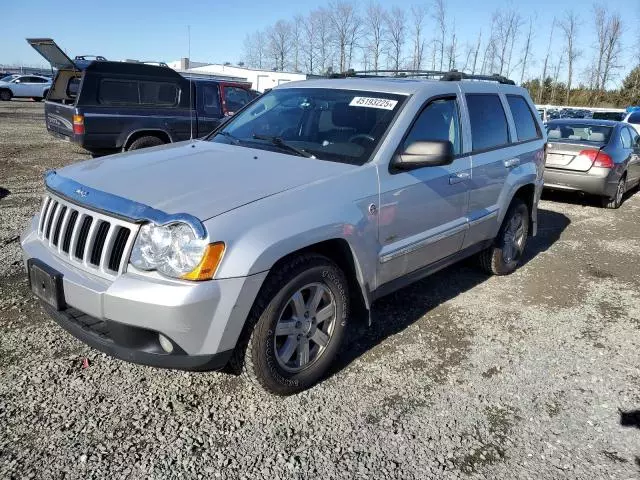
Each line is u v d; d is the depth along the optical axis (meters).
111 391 3.11
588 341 4.12
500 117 5.02
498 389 3.39
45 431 2.75
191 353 2.68
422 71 4.81
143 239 2.65
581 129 9.60
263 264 2.73
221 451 2.70
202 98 10.71
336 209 3.14
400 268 3.79
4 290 4.32
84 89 9.30
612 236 7.45
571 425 3.07
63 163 10.98
